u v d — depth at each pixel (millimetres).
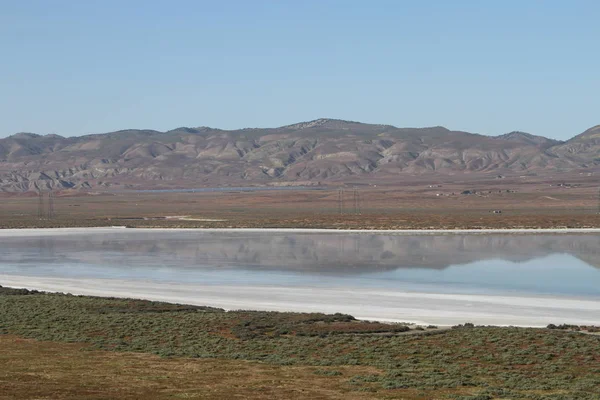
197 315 61531
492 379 39812
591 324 59281
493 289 80188
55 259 113062
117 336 53312
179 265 104188
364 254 116438
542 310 66500
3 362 43500
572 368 42219
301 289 80812
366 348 47969
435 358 45250
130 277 92375
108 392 35281
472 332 52406
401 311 66250
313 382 38719
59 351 47812
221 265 103688
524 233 154500
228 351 48000
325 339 51125
